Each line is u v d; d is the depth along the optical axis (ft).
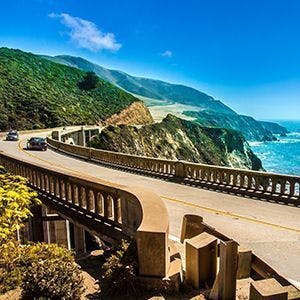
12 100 314.76
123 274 17.26
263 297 13.03
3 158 49.96
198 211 40.68
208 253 17.75
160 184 60.70
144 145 358.02
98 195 27.89
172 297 16.70
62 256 20.12
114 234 25.61
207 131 488.85
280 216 38.65
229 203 45.19
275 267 24.14
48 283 16.53
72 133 253.24
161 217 18.89
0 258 19.97
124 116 405.80
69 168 83.15
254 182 50.42
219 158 461.78
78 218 30.14
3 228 20.16
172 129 427.33
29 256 20.35
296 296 14.15
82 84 437.17
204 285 17.74
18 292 18.12
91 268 21.79
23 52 442.91
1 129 271.90
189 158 414.21
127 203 23.90
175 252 20.43
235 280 15.96
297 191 49.80
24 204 23.03
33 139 127.75
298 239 30.32
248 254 17.95
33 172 39.68
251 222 35.83
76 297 16.85
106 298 17.17
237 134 505.25
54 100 351.87
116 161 87.25
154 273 17.24
